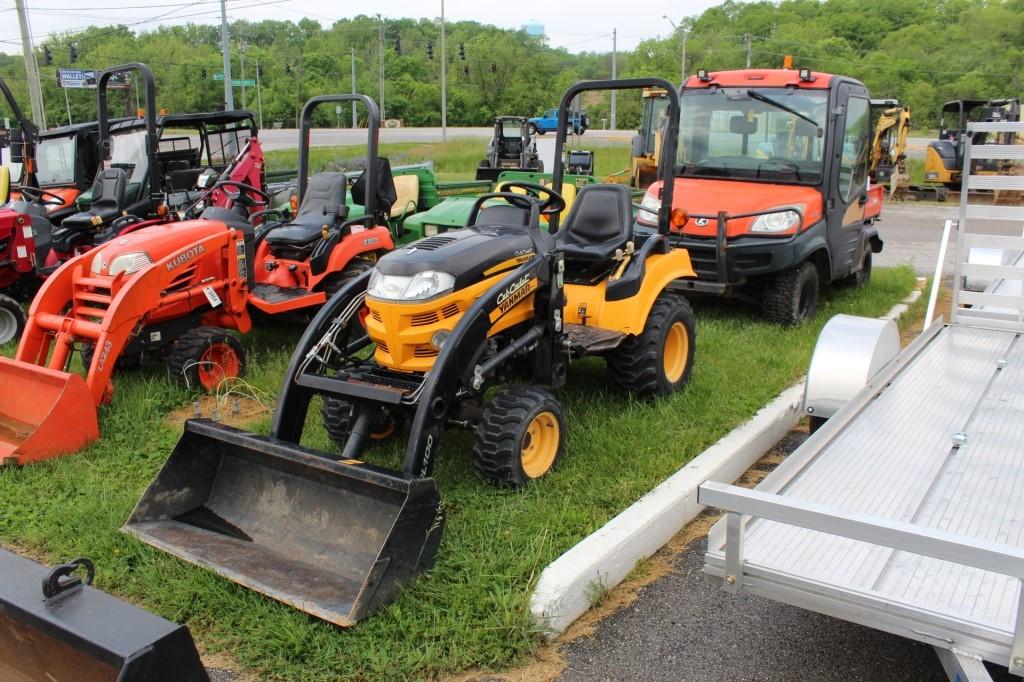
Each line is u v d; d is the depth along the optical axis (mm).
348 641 3104
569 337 4961
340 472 3461
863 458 3326
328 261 7004
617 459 4555
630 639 3271
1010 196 15289
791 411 5445
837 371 4301
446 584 3393
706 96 8211
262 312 6668
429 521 3396
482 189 13820
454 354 3895
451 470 4465
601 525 3895
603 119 66500
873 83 64688
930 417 3730
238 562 3480
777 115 7875
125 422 5258
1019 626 2168
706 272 7500
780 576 2588
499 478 4141
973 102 22359
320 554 3518
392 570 3248
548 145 31234
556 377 4660
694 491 4238
